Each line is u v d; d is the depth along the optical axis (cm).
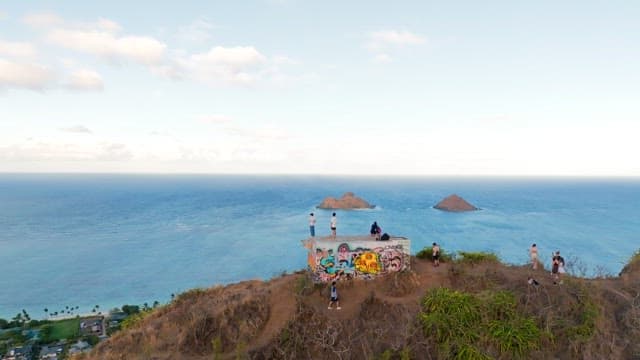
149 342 2677
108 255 14288
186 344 2520
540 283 2598
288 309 2561
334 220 3019
